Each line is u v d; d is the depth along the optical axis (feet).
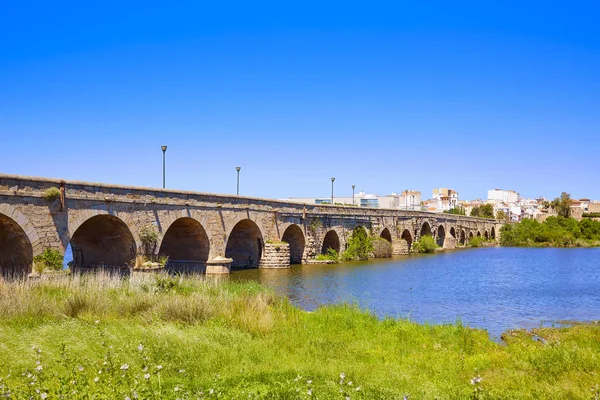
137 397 33.83
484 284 156.66
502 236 479.00
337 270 182.60
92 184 107.96
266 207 178.91
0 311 60.39
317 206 211.00
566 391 45.62
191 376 43.96
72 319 60.54
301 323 73.72
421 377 49.14
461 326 77.30
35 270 93.76
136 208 120.67
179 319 65.31
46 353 45.39
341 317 79.41
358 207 244.63
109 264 128.06
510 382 48.55
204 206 146.00
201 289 88.79
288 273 166.71
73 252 134.62
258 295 83.87
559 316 103.04
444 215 386.93
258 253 181.37
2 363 42.32
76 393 35.06
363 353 58.65
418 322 91.35
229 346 55.52
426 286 146.82
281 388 40.47
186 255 154.71
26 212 94.07
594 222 501.56
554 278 178.09
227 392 39.55
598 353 61.67
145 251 123.24
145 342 51.29
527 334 81.76
